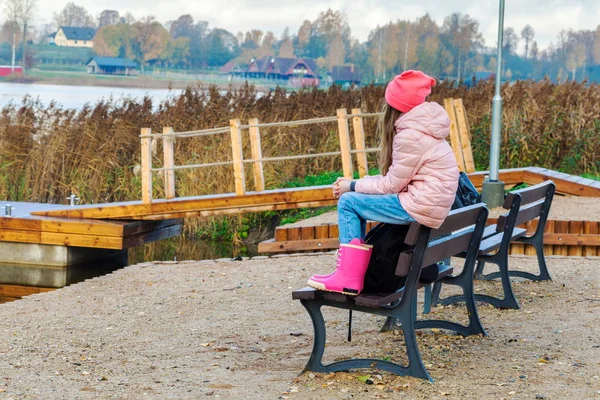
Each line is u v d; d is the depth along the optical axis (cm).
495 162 1377
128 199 1878
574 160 2038
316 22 9875
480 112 2128
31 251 1418
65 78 9669
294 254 1169
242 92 2228
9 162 1872
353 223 543
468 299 665
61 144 1888
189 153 1900
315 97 2317
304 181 1933
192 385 564
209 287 972
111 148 1905
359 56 9194
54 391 551
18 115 1927
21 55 9356
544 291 849
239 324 782
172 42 10231
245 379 578
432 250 558
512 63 8800
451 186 523
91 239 1395
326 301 561
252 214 1847
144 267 1115
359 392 529
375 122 2152
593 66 8619
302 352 659
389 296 543
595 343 630
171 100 2094
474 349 625
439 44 8838
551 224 1180
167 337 741
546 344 633
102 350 693
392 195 533
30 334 765
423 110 523
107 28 10025
